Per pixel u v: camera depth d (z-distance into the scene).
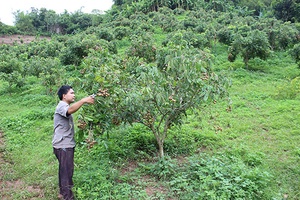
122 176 4.04
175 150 5.05
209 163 4.17
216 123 6.66
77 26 56.06
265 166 4.42
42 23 59.09
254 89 10.08
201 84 3.73
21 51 26.73
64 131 3.58
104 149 4.88
